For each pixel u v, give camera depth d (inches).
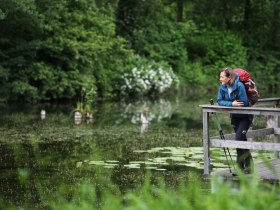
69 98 1277.1
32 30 1127.6
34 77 1174.3
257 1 1957.4
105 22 1327.5
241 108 394.6
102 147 620.1
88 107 952.3
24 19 1083.3
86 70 1272.1
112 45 1339.8
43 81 1197.1
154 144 647.1
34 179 452.8
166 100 1389.0
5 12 1039.6
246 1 1952.5
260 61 1948.8
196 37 1813.5
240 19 1980.8
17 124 802.2
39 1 1161.4
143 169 497.4
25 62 1167.6
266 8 1955.0
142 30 1648.6
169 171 488.1
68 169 494.6
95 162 528.1
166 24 1726.1
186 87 1640.0
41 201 382.3
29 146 616.1
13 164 513.7
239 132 416.8
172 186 425.4
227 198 163.8
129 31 1652.3
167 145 640.4
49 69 1203.9
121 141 668.7
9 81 1160.8
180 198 183.9
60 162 526.6
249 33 1961.1
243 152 414.6
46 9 1184.2
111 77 1396.4
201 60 1807.3
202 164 519.2
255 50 1930.4
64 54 1225.4
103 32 1342.3
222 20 1943.9
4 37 1149.1
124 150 601.0
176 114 1026.1
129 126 818.8
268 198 167.2
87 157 554.9
